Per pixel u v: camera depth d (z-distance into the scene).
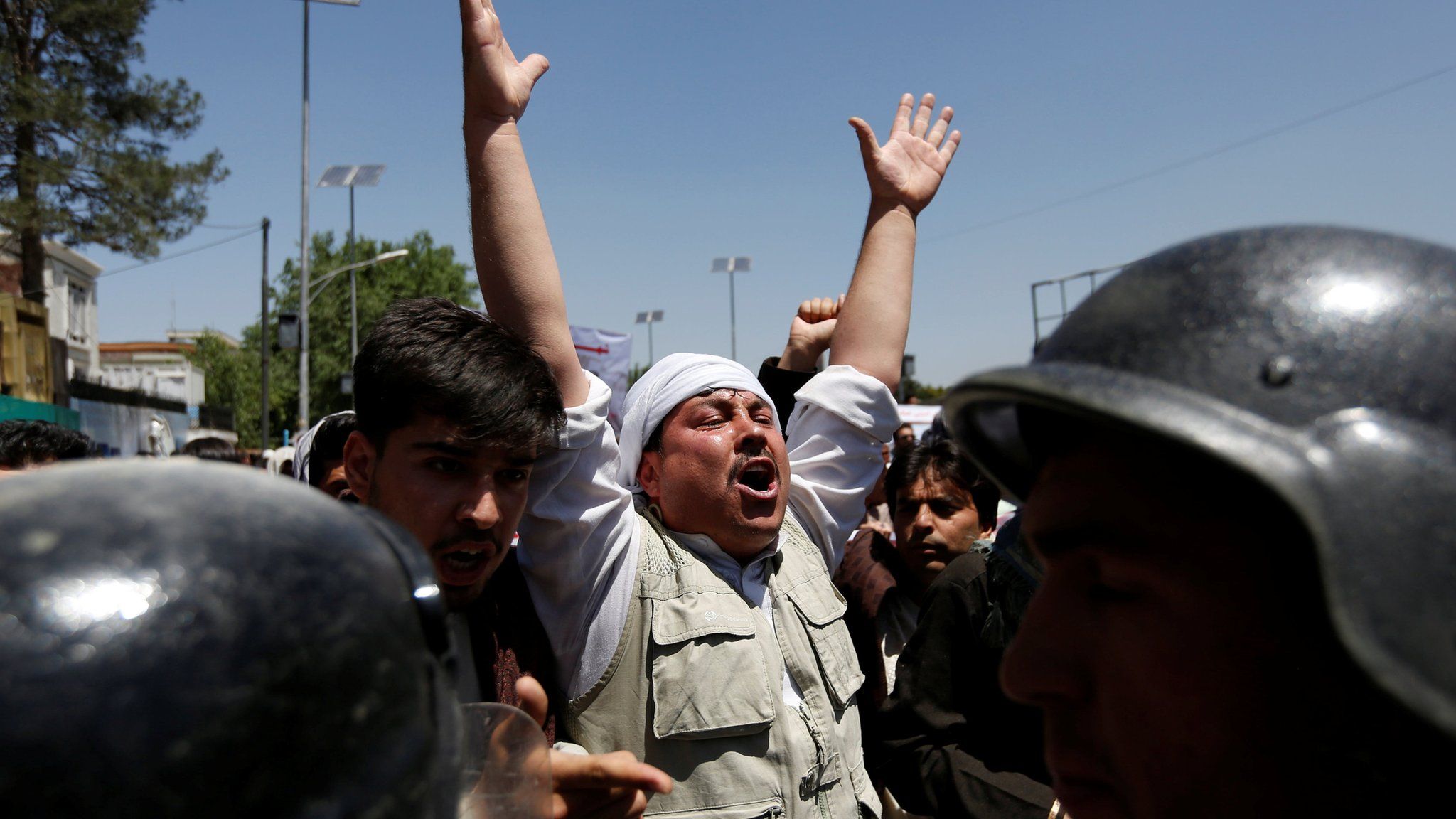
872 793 2.35
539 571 2.08
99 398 20.98
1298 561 0.60
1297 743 0.60
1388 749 0.57
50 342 19.05
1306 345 0.61
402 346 1.75
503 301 2.09
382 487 1.77
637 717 2.05
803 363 3.04
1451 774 0.56
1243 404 0.59
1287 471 0.55
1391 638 0.52
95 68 20.81
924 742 2.21
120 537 0.52
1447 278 0.64
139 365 52.09
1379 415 0.58
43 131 19.47
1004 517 5.17
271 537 0.56
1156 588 0.64
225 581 0.52
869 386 2.61
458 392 1.68
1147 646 0.65
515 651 1.97
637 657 2.09
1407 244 0.67
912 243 2.78
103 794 0.45
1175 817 0.64
